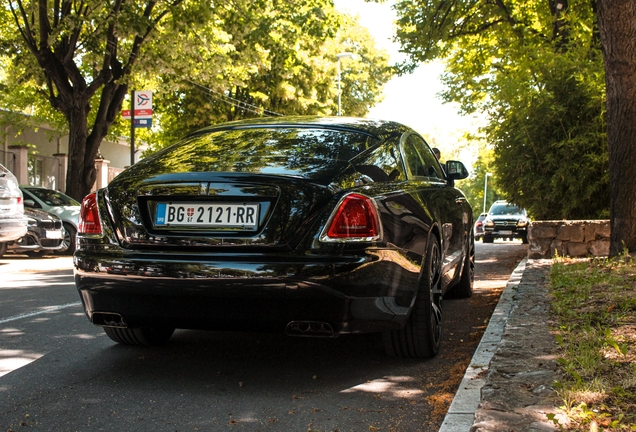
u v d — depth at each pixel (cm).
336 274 381
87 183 1962
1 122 2734
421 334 455
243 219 398
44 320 627
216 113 3484
